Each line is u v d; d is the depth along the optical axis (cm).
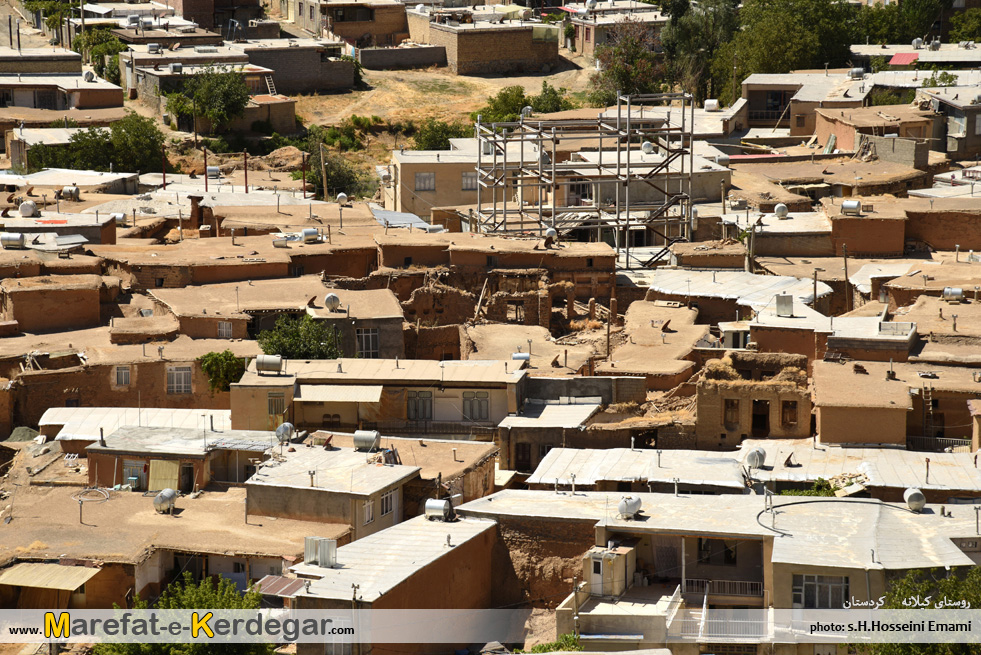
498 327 13500
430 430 10950
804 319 12381
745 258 15475
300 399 10925
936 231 15938
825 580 7694
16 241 14538
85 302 13212
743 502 8675
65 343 12569
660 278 14712
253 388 10744
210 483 9762
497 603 8675
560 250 15112
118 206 17862
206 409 11431
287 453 9688
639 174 17375
